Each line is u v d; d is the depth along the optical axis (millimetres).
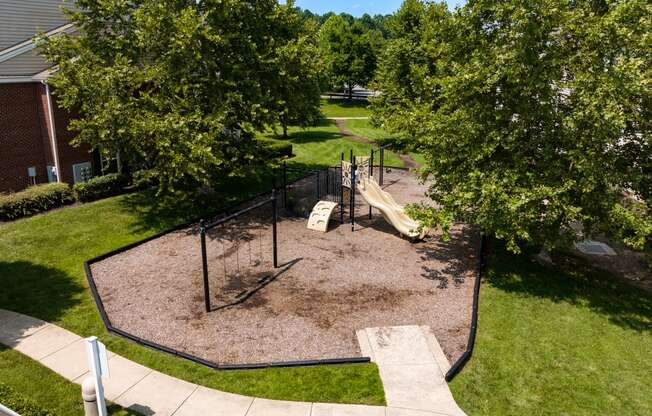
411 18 29297
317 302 12180
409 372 9344
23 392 8461
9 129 19453
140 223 17484
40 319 11039
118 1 17031
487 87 11742
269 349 10070
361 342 10344
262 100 16922
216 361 9625
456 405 8469
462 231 17766
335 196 22031
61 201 18516
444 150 13047
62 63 15664
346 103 69375
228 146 17875
